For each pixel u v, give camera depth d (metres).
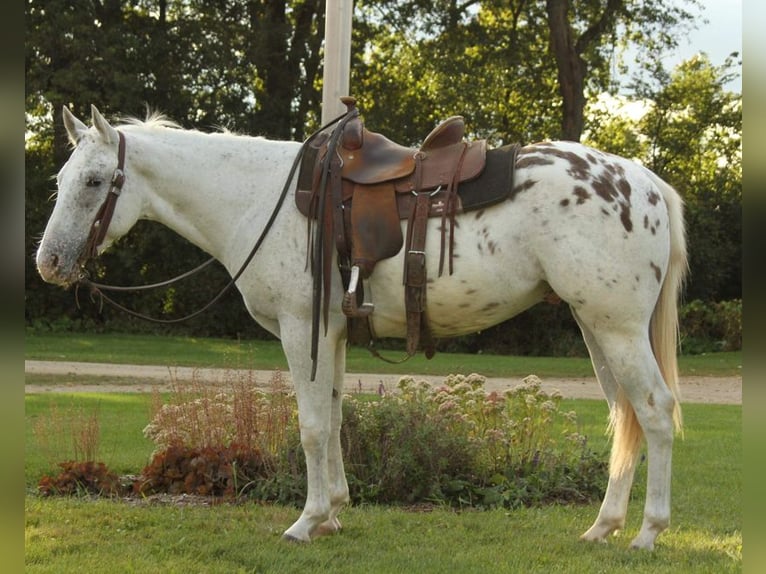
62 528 4.89
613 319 4.18
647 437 4.24
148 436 6.64
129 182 4.59
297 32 25.44
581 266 4.13
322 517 4.58
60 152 22.45
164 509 5.36
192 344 20.83
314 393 4.46
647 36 25.83
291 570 4.11
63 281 4.46
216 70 23.62
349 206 4.45
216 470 5.88
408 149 4.58
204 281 23.55
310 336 4.45
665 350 4.41
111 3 23.55
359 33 25.16
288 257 4.47
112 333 23.14
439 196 4.32
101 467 6.05
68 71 21.48
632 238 4.19
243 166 4.70
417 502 5.75
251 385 6.49
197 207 4.69
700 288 25.86
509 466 6.08
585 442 6.48
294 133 25.66
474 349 24.05
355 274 4.30
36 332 22.08
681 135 28.81
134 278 23.84
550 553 4.43
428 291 4.32
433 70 25.23
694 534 4.90
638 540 4.40
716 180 27.81
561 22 23.62
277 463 5.86
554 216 4.17
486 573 4.09
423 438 5.84
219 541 4.62
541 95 27.00
